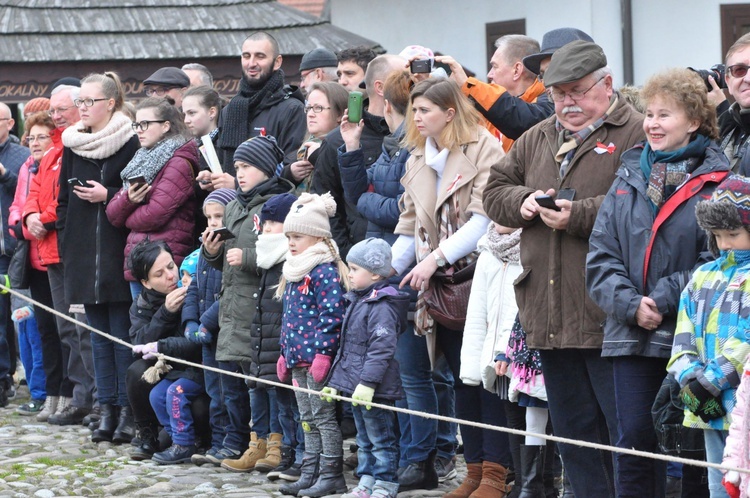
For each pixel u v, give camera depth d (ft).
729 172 32.22
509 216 36.42
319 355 44.57
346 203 50.08
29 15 100.37
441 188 42.93
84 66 96.89
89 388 63.26
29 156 68.23
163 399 52.60
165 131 56.75
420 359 45.24
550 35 46.62
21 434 60.54
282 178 50.39
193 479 48.39
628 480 33.17
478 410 43.39
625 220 33.30
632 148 34.19
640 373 32.89
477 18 105.60
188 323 52.49
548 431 41.47
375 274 43.50
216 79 97.96
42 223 61.67
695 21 94.63
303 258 45.11
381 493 42.98
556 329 35.22
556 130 36.86
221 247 50.11
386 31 112.78
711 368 29.99
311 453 45.93
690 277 31.83
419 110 42.86
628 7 95.30
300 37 99.35
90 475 49.62
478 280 41.68
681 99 32.45
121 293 57.06
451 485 46.75
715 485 31.14
